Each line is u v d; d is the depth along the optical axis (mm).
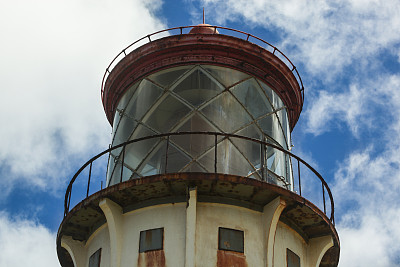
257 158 16406
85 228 16812
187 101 16719
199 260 14688
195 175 14805
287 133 18266
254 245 15203
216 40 17484
